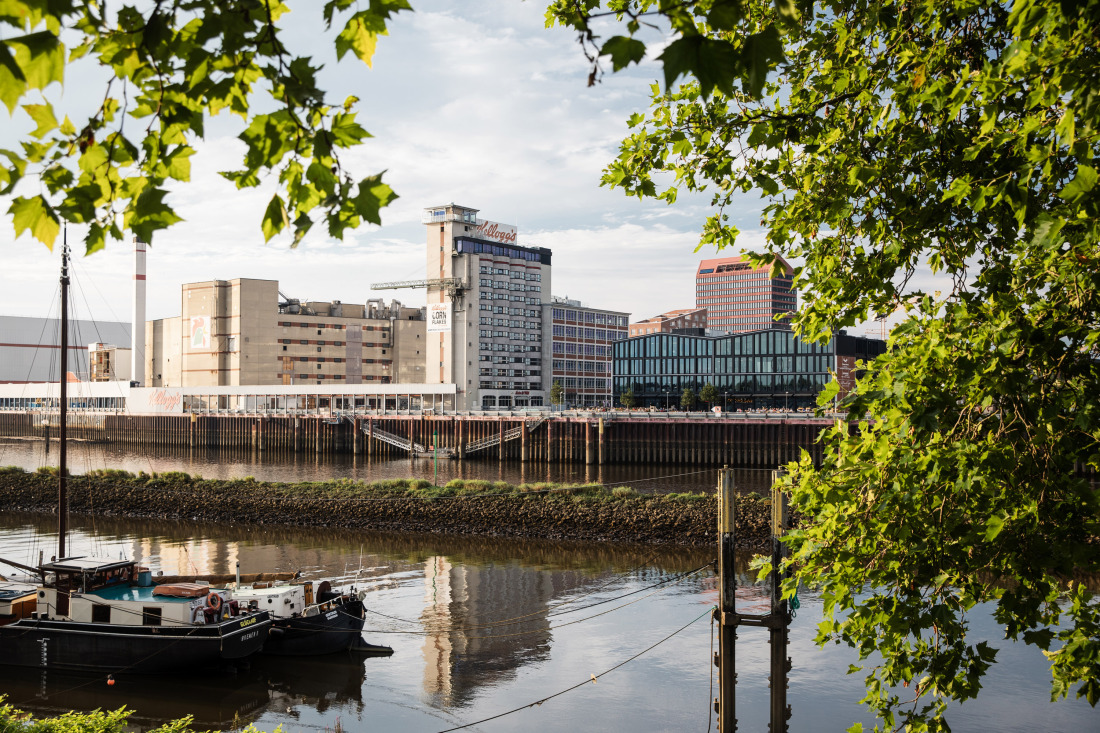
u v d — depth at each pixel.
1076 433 5.91
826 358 117.44
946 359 6.17
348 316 166.50
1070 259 5.72
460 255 140.12
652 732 21.84
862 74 7.45
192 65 3.38
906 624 6.45
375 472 92.50
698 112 8.26
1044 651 6.25
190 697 25.55
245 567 43.47
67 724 13.05
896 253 7.33
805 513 6.98
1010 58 5.20
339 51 3.55
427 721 23.28
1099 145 5.56
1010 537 5.89
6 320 187.38
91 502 63.97
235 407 145.88
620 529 48.81
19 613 29.30
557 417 101.62
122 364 172.75
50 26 3.07
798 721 21.53
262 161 3.62
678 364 130.88
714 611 15.23
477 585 38.28
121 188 3.63
